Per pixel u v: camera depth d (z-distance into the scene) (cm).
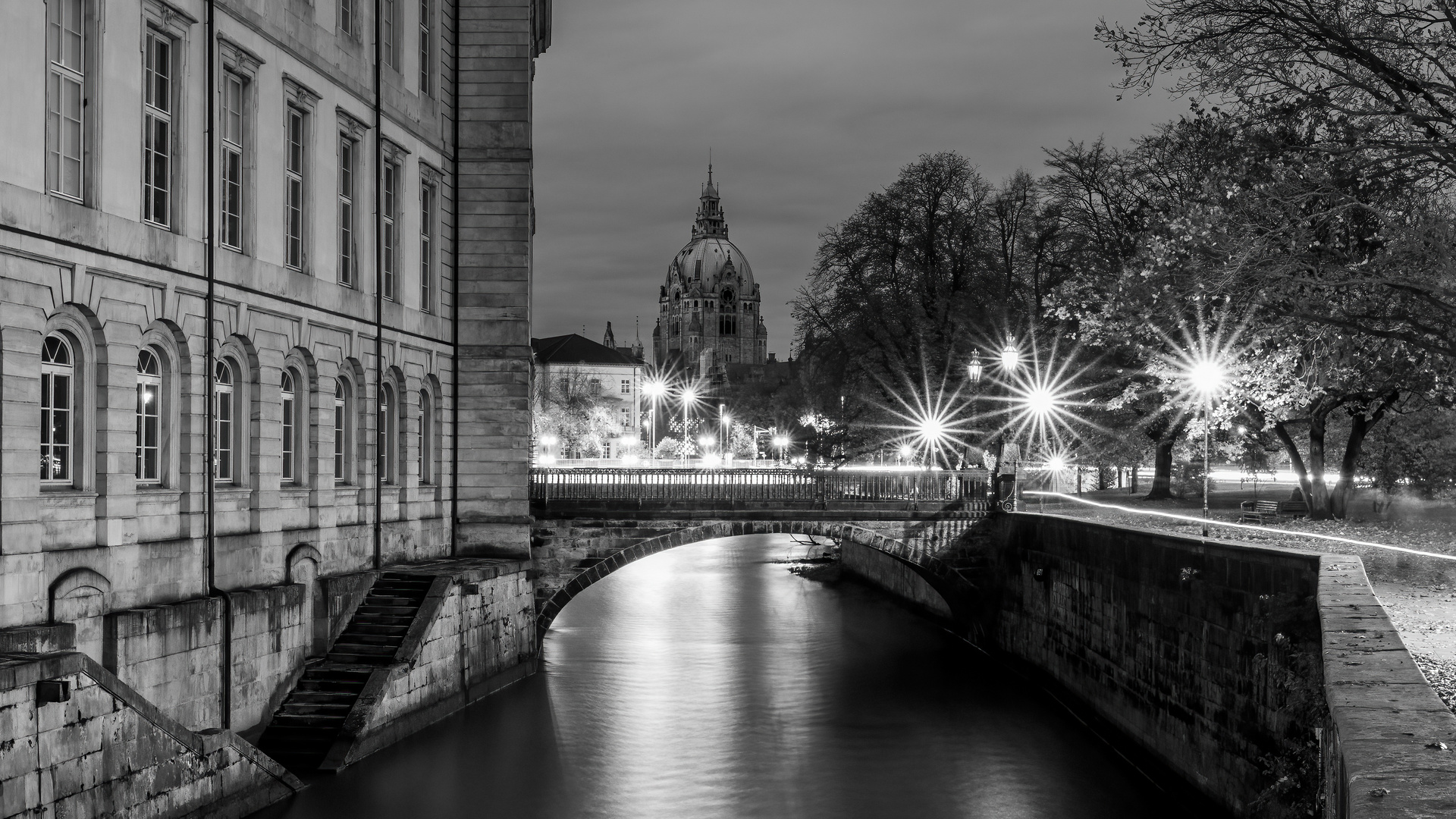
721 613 5794
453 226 4069
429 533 3872
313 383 3131
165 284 2422
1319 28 1755
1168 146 3828
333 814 2472
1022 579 4322
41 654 1872
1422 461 4650
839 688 4016
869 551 6875
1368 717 923
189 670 2414
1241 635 2358
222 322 2652
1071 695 3706
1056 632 3897
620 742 3244
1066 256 5559
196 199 2553
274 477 2895
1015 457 5706
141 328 2355
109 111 2258
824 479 4597
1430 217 1814
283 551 2944
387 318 3547
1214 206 1950
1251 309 2011
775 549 9519
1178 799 2711
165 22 2447
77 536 2186
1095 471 7994
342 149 3356
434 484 3925
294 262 3073
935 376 5475
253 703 2688
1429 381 2170
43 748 1817
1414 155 1786
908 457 5919
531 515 4356
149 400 2461
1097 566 3459
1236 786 2358
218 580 2645
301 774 2717
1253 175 1955
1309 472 4478
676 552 9244
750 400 11650
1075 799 2769
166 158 2491
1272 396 2378
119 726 1998
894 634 5181
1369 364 2205
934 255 5734
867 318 5641
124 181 2305
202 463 2553
